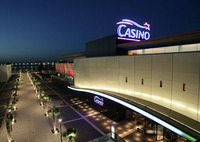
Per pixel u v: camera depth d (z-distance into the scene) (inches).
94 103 1493.6
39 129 1087.6
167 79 793.6
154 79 877.8
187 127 600.4
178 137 847.7
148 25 1529.3
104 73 1332.4
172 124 642.8
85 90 1515.7
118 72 1176.8
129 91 1084.5
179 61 724.0
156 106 830.5
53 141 930.1
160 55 829.8
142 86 970.1
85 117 1288.1
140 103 888.9
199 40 866.1
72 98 1955.0
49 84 3238.2
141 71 970.1
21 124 1176.2
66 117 1296.8
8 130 898.1
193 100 666.8
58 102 1774.1
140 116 1102.4
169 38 915.4
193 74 663.1
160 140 901.8
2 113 1457.9
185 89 701.9
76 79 1851.6
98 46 1569.9
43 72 5516.7
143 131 1002.7
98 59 1395.2
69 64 2758.4
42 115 1364.4
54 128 1040.8
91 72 1519.4
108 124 1143.6
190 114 682.2
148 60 913.5
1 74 3681.1
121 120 1204.5
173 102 766.5
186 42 938.7
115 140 855.1
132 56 1037.8
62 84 2650.1
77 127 1102.4
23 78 4564.5
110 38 1364.4
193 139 546.0
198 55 640.4
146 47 1230.3
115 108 1165.7
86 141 915.4
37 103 1764.3
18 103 1772.9
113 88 1243.2
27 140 940.6
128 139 925.2
